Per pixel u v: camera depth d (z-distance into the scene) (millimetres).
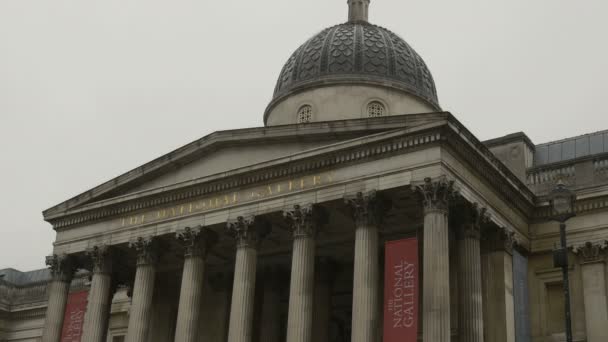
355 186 40625
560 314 46125
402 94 54281
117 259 51812
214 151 48031
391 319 37500
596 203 46125
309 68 55438
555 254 28953
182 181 48250
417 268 37656
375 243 39594
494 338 41500
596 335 44250
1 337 79562
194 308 45344
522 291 43062
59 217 53812
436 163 38188
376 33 57094
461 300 39312
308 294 40812
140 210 50000
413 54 57688
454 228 41031
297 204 42375
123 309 67375
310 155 42406
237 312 42875
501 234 43156
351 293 52594
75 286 71375
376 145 40344
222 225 45750
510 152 51062
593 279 45344
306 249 41562
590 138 53562
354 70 54031
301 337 39906
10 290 81625
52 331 51625
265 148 45938
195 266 46125
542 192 48719
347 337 52719
